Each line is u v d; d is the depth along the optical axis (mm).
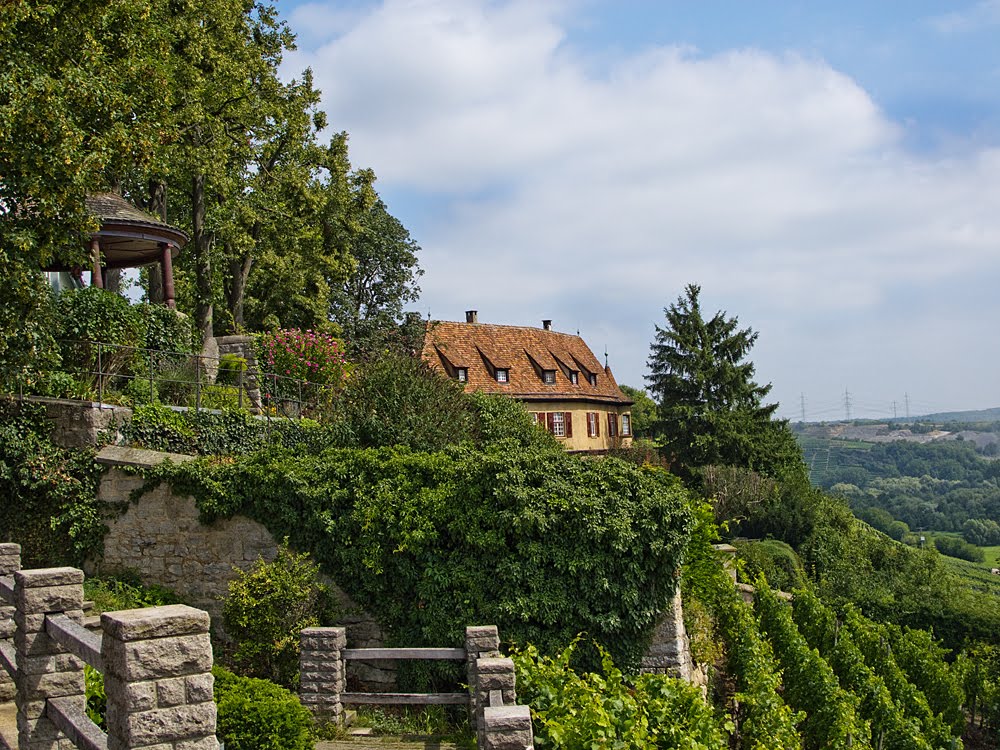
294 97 29484
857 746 15070
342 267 32719
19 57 13844
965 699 26078
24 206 14273
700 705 10219
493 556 12969
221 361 21047
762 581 24344
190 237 30984
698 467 47531
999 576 60406
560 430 46812
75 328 16609
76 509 14492
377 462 13977
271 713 8805
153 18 23219
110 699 4949
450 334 44969
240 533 14125
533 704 9617
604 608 12695
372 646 13469
